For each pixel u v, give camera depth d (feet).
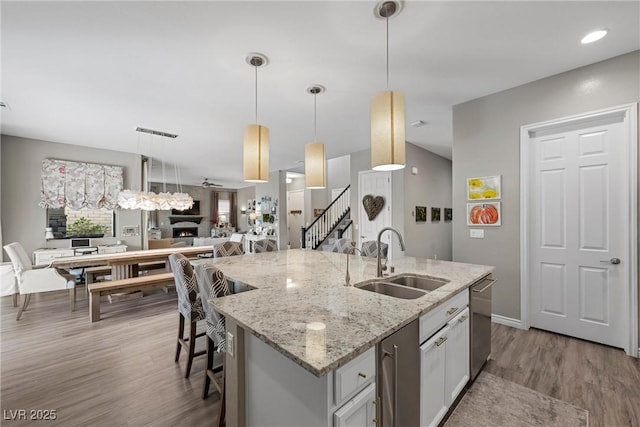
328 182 33.53
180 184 38.96
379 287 6.47
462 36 7.20
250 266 8.29
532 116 9.67
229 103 11.29
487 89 10.23
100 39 7.18
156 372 7.43
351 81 9.55
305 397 3.28
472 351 6.53
